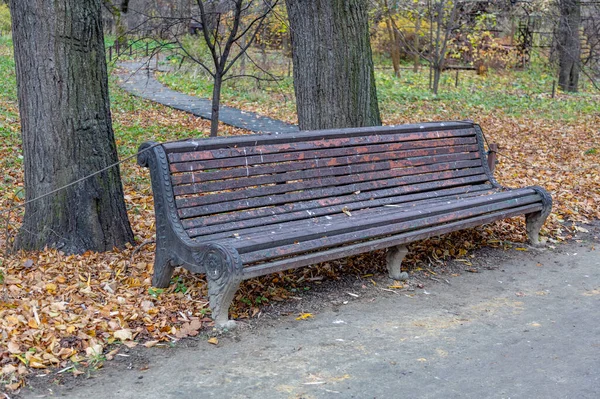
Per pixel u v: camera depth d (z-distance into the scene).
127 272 5.25
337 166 5.62
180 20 9.37
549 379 3.72
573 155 11.51
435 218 5.43
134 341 4.08
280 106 16.44
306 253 4.77
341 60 7.12
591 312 4.79
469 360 3.95
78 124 5.50
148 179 8.51
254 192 5.06
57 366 3.72
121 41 13.34
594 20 24.70
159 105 15.37
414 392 3.54
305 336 4.26
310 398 3.46
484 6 26.03
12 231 6.22
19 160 8.97
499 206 5.96
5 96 14.48
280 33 18.97
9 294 4.56
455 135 6.70
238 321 4.45
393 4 22.09
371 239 5.11
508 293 5.18
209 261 4.31
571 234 6.88
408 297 5.03
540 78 27.05
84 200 5.56
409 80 23.31
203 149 4.84
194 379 3.65
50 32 5.29
